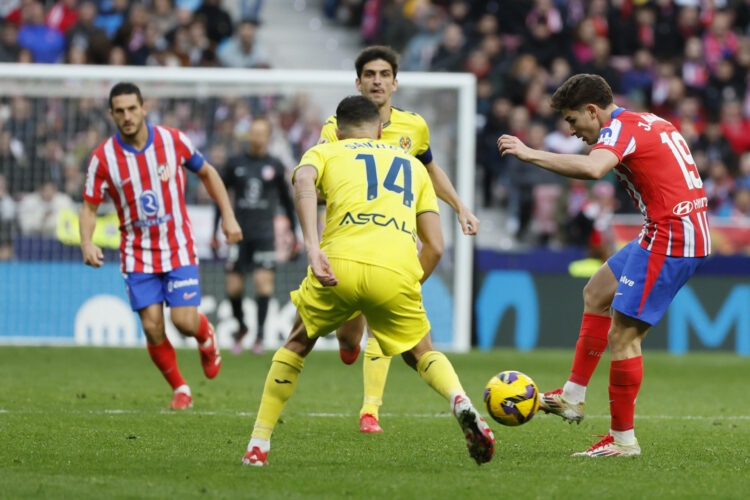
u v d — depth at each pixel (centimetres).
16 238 4456
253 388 2928
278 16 6912
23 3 5778
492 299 4647
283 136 4706
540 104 5638
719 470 1683
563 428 2231
